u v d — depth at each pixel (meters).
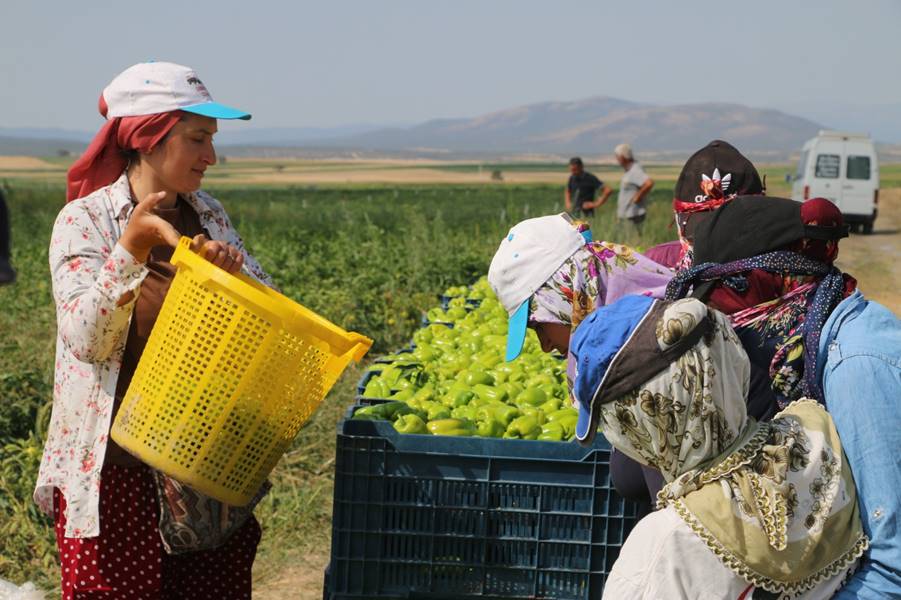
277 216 29.88
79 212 3.31
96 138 3.33
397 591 3.80
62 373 3.26
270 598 5.09
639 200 17.12
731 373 2.32
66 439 3.23
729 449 2.35
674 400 2.28
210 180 141.75
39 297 12.27
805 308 2.64
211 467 3.06
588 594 3.77
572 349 2.41
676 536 2.30
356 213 32.19
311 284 12.26
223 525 3.32
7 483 5.86
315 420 7.47
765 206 2.71
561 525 3.76
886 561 2.38
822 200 2.69
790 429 2.42
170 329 3.01
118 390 3.29
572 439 4.02
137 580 3.25
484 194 69.50
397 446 3.74
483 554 3.77
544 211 31.34
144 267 3.11
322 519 6.10
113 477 3.23
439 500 3.78
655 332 2.29
